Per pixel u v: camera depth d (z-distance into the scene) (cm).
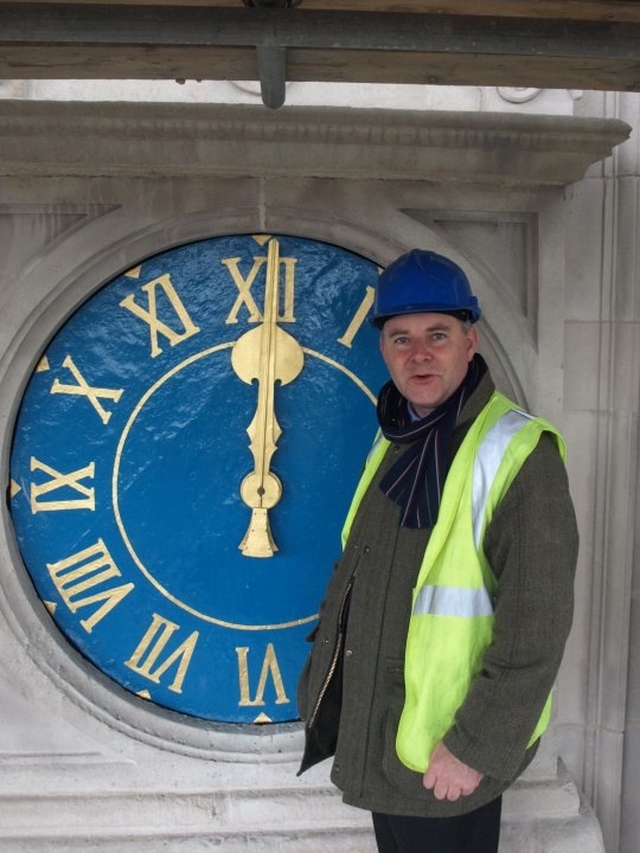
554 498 149
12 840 232
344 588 176
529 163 213
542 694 145
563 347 228
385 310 168
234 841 231
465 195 220
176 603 236
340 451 232
